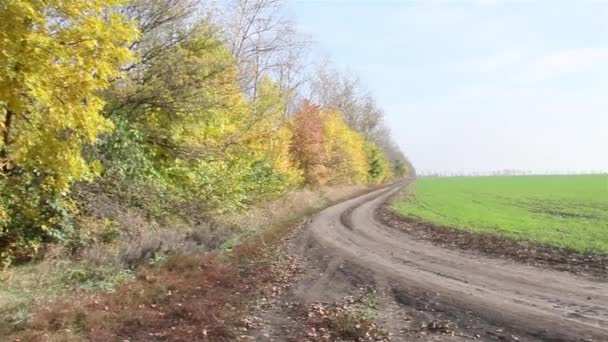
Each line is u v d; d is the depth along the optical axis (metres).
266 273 12.63
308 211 32.97
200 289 10.33
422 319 8.53
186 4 15.73
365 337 7.61
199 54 16.48
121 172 14.19
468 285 10.95
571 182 80.19
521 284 10.98
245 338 7.57
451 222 26.34
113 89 14.01
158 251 12.22
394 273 12.51
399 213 33.03
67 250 11.09
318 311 9.12
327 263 14.28
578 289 10.37
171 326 7.91
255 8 28.33
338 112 57.97
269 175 28.25
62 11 7.92
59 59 8.05
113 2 8.57
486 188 72.62
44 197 11.05
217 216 18.36
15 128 8.48
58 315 7.46
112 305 8.42
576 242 16.86
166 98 14.98
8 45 7.18
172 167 17.48
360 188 66.88
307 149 44.69
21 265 10.12
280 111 26.30
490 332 7.70
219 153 19.11
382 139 114.31
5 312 7.35
